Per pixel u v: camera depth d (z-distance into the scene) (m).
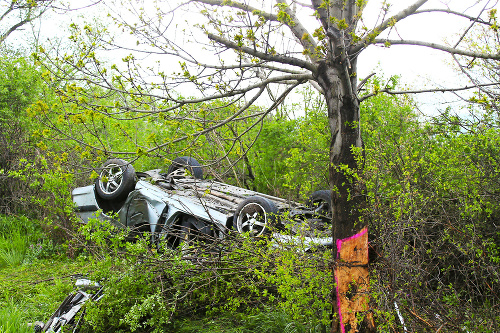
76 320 4.32
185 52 3.94
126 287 4.51
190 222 6.80
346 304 3.65
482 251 3.86
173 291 4.89
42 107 3.95
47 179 7.91
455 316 3.62
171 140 4.24
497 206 4.43
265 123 10.50
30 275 6.67
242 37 3.55
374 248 3.83
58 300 5.10
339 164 3.72
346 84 3.47
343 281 3.68
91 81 4.04
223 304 4.99
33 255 7.84
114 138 8.83
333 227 3.81
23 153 10.27
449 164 4.70
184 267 4.82
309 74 3.99
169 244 6.93
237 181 10.20
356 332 3.62
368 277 3.69
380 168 3.79
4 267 7.42
